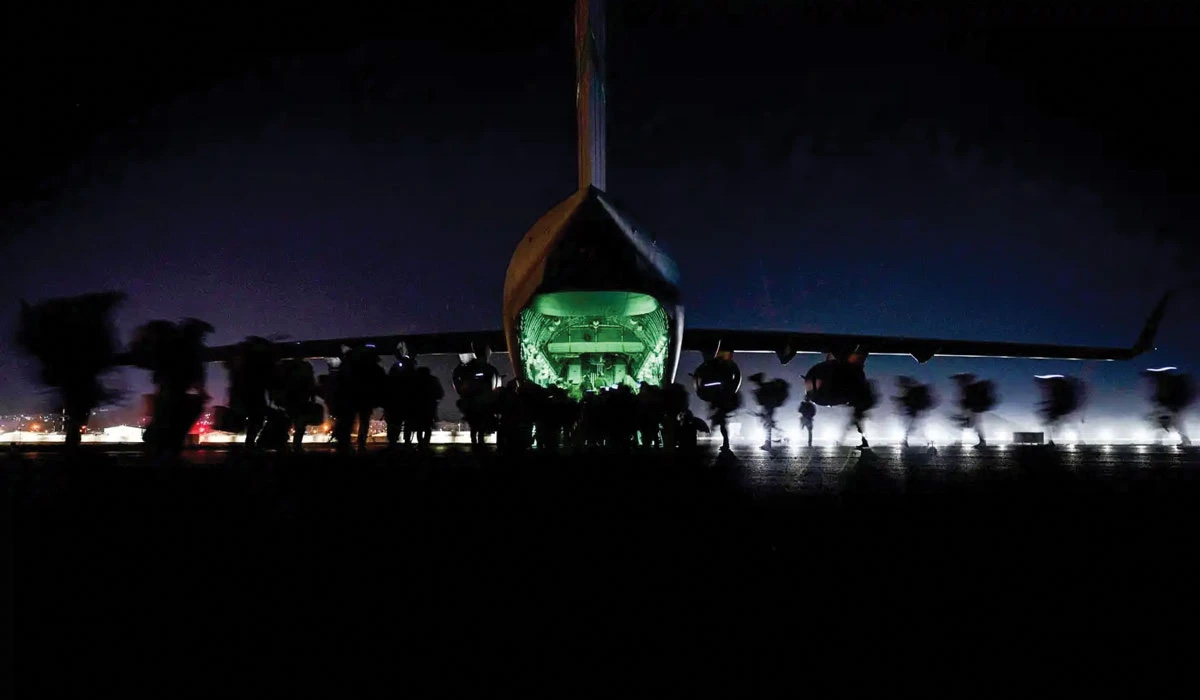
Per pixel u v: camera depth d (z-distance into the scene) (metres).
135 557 4.34
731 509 6.36
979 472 10.97
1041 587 3.56
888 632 2.85
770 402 16.78
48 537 5.04
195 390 10.49
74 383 9.59
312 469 11.20
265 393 13.32
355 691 2.23
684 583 3.71
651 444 14.66
